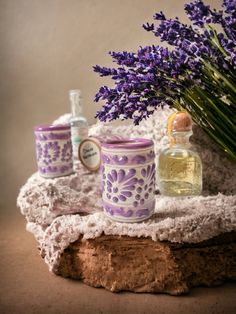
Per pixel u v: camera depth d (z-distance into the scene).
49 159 0.42
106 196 0.33
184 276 0.32
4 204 0.57
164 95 0.36
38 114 0.55
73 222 0.34
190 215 0.33
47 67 0.54
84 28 0.52
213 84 0.36
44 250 0.37
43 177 0.43
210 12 0.33
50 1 0.52
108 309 0.30
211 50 0.34
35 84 0.54
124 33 0.52
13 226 0.48
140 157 0.31
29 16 0.52
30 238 0.44
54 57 0.54
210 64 0.34
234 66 0.34
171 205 0.36
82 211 0.39
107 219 0.33
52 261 0.34
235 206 0.35
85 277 0.34
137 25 0.52
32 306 0.31
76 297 0.32
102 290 0.33
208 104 0.37
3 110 0.55
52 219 0.39
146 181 0.32
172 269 0.32
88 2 0.52
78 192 0.40
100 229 0.32
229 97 0.36
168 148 0.40
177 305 0.31
